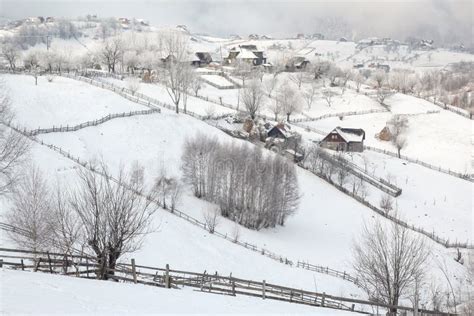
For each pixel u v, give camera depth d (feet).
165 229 179.42
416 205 295.48
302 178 296.92
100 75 451.94
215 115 383.65
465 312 126.21
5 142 185.26
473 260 195.72
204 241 185.16
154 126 302.25
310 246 220.64
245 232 220.84
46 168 191.21
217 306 86.69
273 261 187.93
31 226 124.06
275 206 240.32
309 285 167.32
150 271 143.74
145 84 451.53
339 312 103.91
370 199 290.35
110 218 108.37
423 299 153.58
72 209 135.13
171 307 78.59
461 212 297.74
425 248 216.33
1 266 103.35
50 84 353.72
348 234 237.66
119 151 260.83
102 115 304.50
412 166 362.74
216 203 245.65
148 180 232.12
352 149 369.71
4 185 156.56
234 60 636.89
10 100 281.33
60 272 108.27
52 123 281.13
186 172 246.68
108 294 81.46
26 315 60.85
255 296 113.39
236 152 250.16
